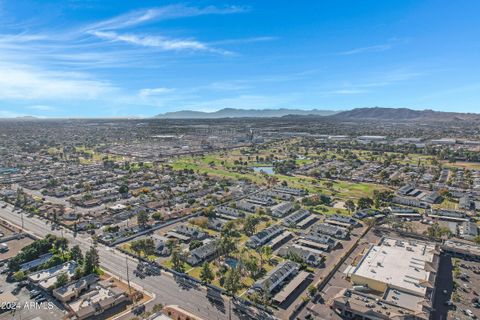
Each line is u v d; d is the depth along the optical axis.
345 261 186.00
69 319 134.50
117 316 136.50
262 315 138.38
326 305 145.75
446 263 183.38
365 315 133.50
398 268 166.25
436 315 138.75
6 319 134.38
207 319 134.88
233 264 181.25
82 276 164.88
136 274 171.12
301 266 176.88
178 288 158.25
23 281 163.00
